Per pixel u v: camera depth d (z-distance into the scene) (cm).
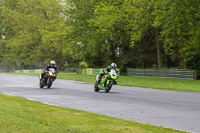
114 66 5416
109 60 16562
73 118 2497
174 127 2380
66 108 3116
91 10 15438
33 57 19475
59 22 17925
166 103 3878
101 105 3631
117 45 16550
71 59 19462
